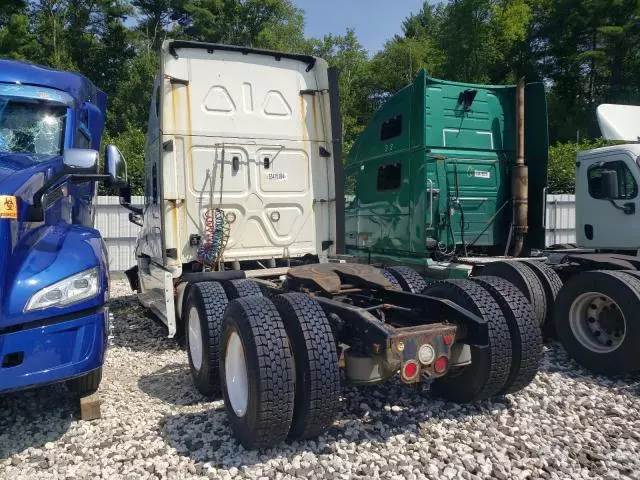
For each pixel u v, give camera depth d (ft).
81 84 19.60
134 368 19.44
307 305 12.92
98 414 14.51
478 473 11.59
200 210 21.38
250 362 12.05
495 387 14.08
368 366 12.42
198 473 11.71
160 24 176.76
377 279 16.46
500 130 28.32
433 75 155.33
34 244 12.95
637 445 12.89
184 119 21.22
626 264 20.06
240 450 12.66
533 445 12.80
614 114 25.27
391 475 11.50
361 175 32.65
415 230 27.14
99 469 11.93
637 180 22.77
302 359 12.25
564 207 45.37
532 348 14.16
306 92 23.09
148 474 11.69
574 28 134.21
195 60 21.43
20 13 122.01
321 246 23.39
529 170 28.25
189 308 17.62
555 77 143.64
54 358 12.19
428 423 13.96
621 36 124.16
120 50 161.27
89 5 156.97
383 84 160.35
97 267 13.23
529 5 151.02
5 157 15.37
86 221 20.43
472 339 13.14
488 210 27.86
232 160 21.84
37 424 14.28
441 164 26.78
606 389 16.78
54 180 13.11
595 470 11.76
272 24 164.25
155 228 23.65
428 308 14.55
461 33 149.18
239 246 21.99
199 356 16.80
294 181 22.85
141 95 136.36
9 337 11.69
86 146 19.67
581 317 18.86
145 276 26.94
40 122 17.07
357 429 13.58
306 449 12.64
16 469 12.02
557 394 16.01
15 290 11.85
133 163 52.65
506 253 27.02
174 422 14.28
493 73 151.74
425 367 12.23
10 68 17.61
